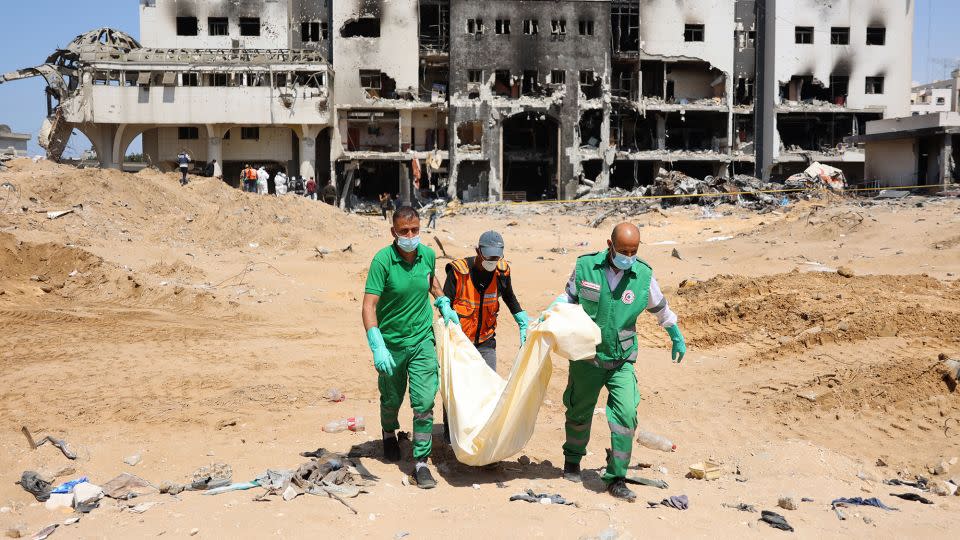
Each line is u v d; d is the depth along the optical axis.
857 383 8.50
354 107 49.47
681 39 52.31
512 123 54.19
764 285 14.12
